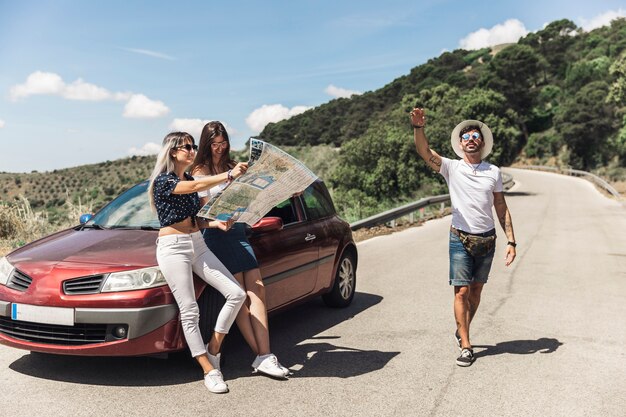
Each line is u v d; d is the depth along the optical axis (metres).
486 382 4.46
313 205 6.45
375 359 5.02
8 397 4.03
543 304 7.19
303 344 5.47
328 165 42.81
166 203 4.04
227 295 4.27
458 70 160.38
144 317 4.06
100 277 4.14
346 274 7.03
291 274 5.60
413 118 4.80
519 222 18.66
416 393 4.21
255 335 4.56
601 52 109.88
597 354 5.20
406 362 4.93
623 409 3.95
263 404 3.97
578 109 74.94
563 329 6.05
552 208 25.25
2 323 4.44
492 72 100.88
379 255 11.55
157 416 3.73
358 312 6.77
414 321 6.35
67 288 4.14
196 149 4.21
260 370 4.49
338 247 6.71
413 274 9.31
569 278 8.94
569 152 78.62
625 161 67.12
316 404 3.98
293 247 5.63
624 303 7.26
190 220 4.15
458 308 4.96
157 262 4.22
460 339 4.98
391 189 34.31
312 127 114.81
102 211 5.51
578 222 18.69
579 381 4.50
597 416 3.83
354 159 35.59
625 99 47.09
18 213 12.21
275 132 118.62
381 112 112.00
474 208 4.81
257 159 3.86
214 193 4.52
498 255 11.42
